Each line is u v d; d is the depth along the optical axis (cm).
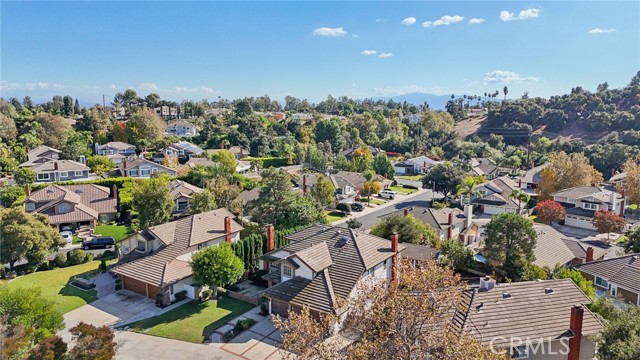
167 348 2867
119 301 3591
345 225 6244
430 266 2059
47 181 8112
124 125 12325
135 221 5906
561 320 2612
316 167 11325
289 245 3869
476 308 2602
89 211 5991
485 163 11344
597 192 7000
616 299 3325
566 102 15550
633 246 4616
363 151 12081
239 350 2853
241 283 4028
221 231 4459
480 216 7531
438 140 14975
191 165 8931
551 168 7869
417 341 1756
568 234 6425
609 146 10194
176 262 3841
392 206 8088
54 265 4419
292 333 1728
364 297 1975
